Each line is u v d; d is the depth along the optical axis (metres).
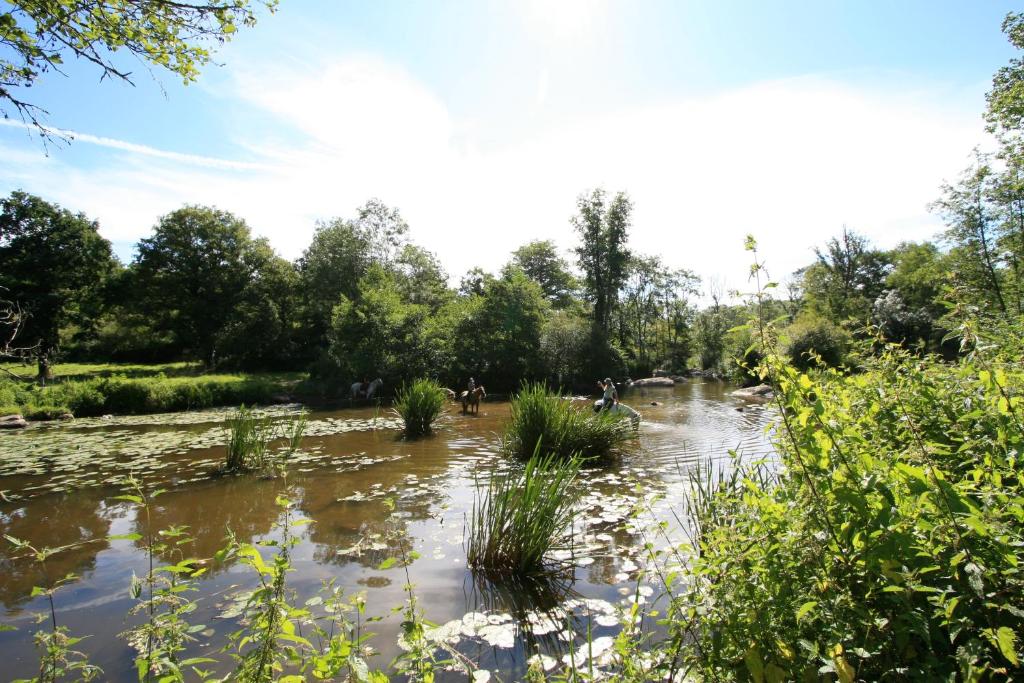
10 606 4.60
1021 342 3.45
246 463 9.66
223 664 3.49
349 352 27.20
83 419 18.94
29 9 5.21
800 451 2.14
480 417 17.47
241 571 5.15
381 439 12.90
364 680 2.15
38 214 31.25
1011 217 21.67
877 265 50.69
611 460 9.76
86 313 37.97
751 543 2.28
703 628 2.28
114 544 6.07
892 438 2.82
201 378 27.67
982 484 2.29
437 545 5.75
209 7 5.98
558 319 32.94
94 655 3.75
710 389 29.53
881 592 1.96
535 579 4.89
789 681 1.92
